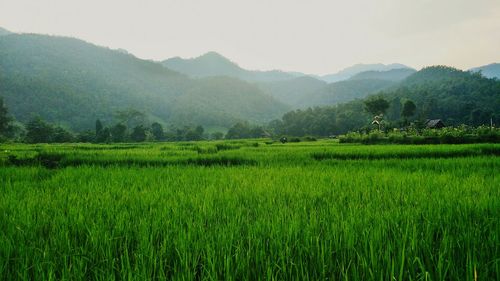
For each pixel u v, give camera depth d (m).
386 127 66.50
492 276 2.57
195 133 110.19
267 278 2.56
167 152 17.66
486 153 16.78
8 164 14.64
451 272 2.54
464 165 10.44
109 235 3.53
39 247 3.29
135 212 4.62
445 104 119.88
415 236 3.08
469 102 112.19
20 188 6.84
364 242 3.12
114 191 6.34
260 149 21.27
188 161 14.49
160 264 2.70
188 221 4.04
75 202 5.33
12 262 3.04
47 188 6.75
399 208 4.46
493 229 3.48
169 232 3.58
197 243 3.22
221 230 3.64
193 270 2.78
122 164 13.87
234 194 5.89
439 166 10.38
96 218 4.34
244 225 3.94
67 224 3.98
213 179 8.11
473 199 4.86
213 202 5.31
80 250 3.16
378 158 15.99
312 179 7.80
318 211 4.53
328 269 2.76
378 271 2.58
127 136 87.56
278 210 4.62
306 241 3.19
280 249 3.00
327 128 116.25
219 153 16.61
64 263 2.80
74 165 14.37
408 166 10.78
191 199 5.36
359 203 5.02
